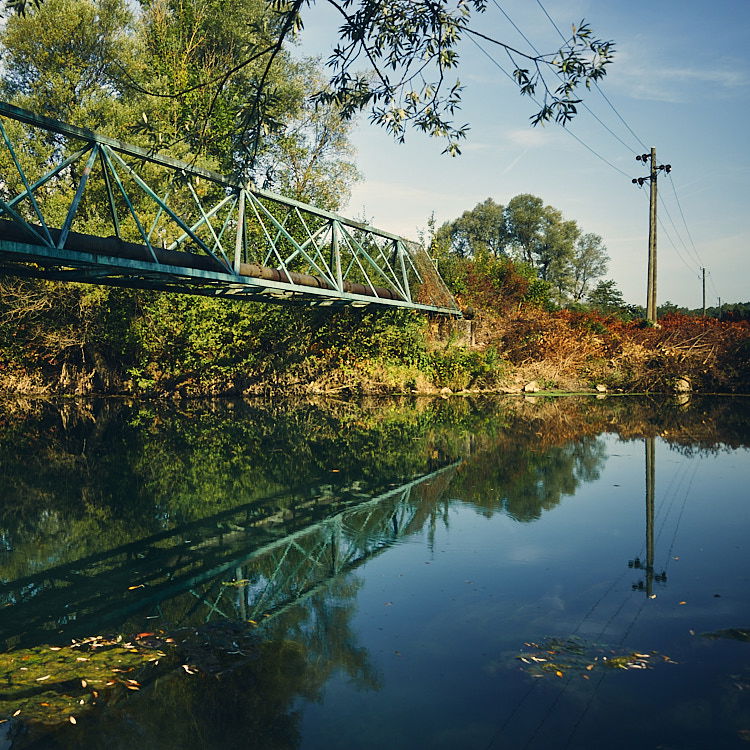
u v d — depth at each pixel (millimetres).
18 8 5871
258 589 4664
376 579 4738
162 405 19859
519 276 29312
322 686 3174
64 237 9305
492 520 6336
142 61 28141
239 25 28219
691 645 3516
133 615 4230
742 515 6336
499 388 23406
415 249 24406
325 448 11250
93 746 2695
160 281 12406
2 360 22984
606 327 25969
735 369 22391
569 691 3059
